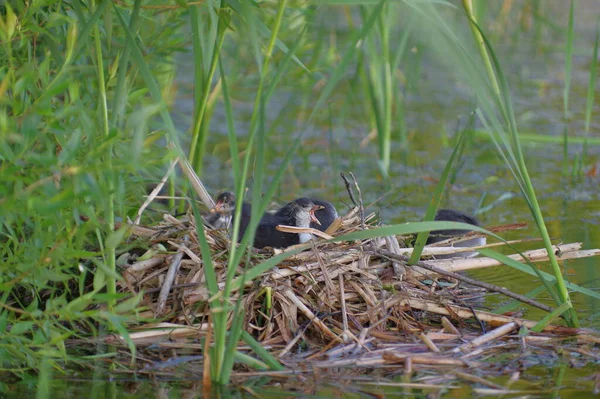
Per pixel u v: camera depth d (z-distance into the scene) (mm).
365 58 26000
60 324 10320
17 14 10805
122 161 8969
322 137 22047
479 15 18031
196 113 13070
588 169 19875
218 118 23359
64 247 9422
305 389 9492
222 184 18406
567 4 32938
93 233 11523
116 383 9672
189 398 9234
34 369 10117
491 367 10180
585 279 13391
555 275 11266
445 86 26562
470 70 10328
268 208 16641
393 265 11883
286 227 12383
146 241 11594
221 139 21469
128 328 11016
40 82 11211
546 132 21969
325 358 10344
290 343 10547
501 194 18312
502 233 15789
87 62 13578
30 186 8672
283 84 19078
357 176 19438
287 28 14742
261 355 9898
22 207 8953
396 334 11094
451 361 10273
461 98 25344
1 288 9414
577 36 29844
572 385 9617
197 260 11484
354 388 9531
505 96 10844
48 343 9484
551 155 20922
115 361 10273
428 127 22844
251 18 9336
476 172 19797
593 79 15453
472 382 9727
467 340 10922
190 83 24547
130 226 10305
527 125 22500
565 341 10938
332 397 9281
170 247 12031
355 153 21016
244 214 14484
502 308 11766
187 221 12297
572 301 12547
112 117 9961
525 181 11016
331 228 12805
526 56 28516
